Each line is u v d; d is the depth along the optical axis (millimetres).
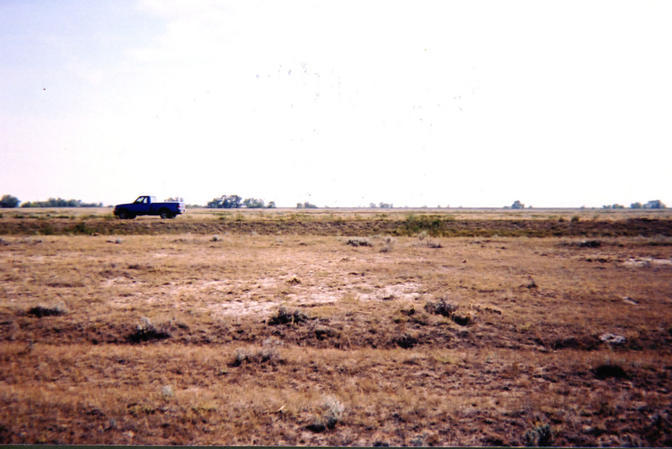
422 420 7004
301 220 44438
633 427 6801
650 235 35969
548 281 16062
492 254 23156
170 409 7219
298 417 7062
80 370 8852
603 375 8672
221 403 7496
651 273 17750
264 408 7312
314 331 11328
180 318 11945
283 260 20672
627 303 13250
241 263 19531
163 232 36375
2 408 7035
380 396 7820
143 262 19219
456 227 41438
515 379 8562
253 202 179500
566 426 6820
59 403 7246
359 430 6707
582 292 14352
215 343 10820
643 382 8320
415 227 40625
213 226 39094
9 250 22609
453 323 11641
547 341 10586
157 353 9773
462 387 8250
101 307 12766
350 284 15945
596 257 21531
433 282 16047
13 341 10508
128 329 11281
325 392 8078
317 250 24688
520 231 38344
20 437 6273
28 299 13375
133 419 6883
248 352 9719
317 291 14992
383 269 18406
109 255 21625
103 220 42312
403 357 9656
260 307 13203
